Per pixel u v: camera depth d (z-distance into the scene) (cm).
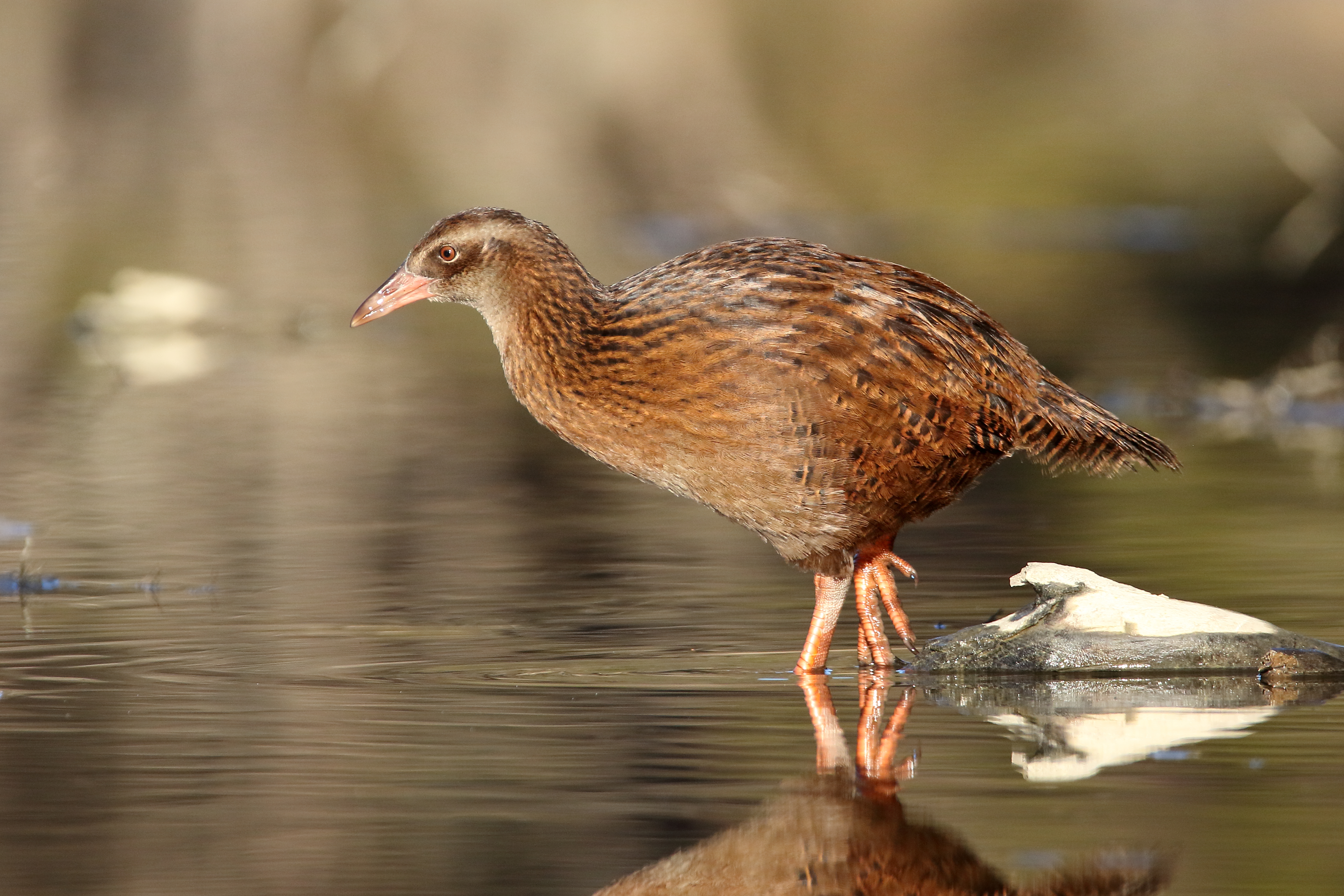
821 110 4634
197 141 4162
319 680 1070
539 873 764
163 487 1694
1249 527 1514
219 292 2814
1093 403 1189
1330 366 2217
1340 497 1648
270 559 1423
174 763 908
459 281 1151
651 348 1112
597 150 4144
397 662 1118
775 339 1102
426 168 3903
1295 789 867
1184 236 3444
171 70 4903
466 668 1105
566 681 1077
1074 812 837
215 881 754
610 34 5178
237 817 830
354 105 4612
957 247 3322
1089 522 1551
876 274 1145
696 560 1434
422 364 2425
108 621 1219
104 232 3195
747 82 4962
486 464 1831
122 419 2025
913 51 5484
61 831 811
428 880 756
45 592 1312
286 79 4894
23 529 1521
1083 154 4153
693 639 1188
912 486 1139
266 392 2206
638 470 1150
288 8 5059
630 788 872
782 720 1002
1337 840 796
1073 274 3047
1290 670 1112
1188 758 922
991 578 1344
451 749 935
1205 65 5209
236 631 1193
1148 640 1128
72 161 3888
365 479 1747
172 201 3519
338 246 3167
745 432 1109
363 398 2181
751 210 3569
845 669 1128
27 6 5188
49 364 2366
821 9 5956
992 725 994
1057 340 2442
